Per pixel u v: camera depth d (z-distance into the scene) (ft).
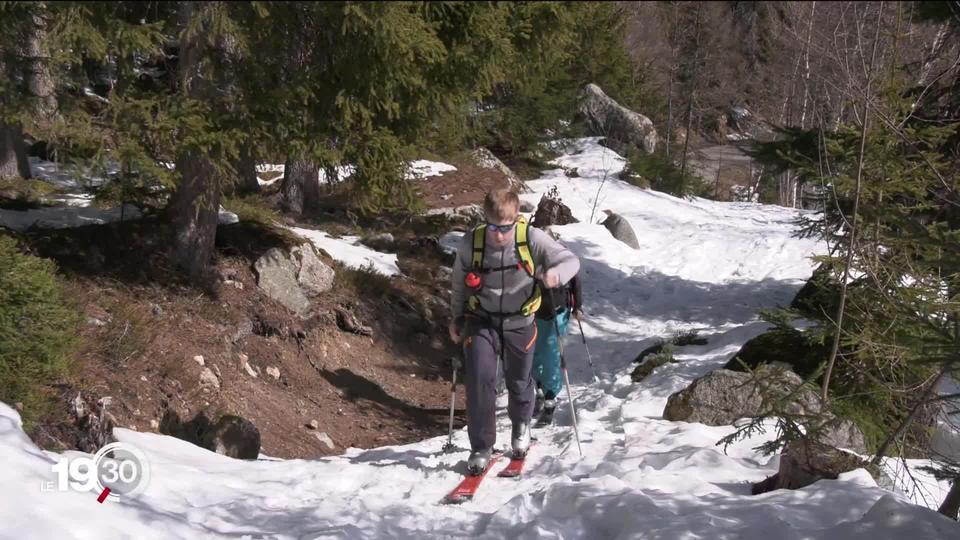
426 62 25.61
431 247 47.60
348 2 21.25
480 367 16.30
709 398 21.61
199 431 22.22
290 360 29.09
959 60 21.09
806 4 63.57
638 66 108.88
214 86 24.21
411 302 38.81
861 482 14.57
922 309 14.44
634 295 47.80
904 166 19.97
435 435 27.86
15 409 16.30
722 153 125.70
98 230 28.32
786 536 12.57
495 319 16.47
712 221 63.46
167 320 25.95
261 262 31.01
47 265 19.31
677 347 34.40
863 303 19.31
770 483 15.84
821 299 23.88
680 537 12.48
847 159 20.06
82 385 19.83
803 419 16.71
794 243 55.11
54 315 18.31
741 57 113.19
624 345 39.06
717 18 111.86
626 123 88.38
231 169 25.36
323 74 24.95
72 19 20.03
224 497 15.14
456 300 16.93
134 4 22.45
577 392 29.86
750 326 34.73
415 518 14.43
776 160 32.53
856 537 12.26
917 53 27.12
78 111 22.44
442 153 37.19
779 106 98.22
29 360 17.46
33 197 41.22
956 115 26.96
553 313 18.74
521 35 27.35
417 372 34.01
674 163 90.79
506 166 72.43
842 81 20.70
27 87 22.80
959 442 19.95
